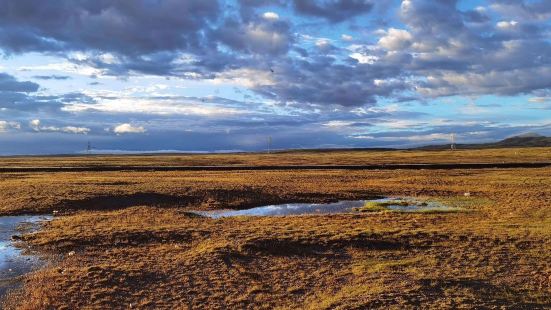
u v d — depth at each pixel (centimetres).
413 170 7706
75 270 2005
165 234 2634
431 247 2341
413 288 1733
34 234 2695
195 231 2700
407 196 4666
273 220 3183
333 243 2398
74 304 1648
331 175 6725
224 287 1816
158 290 1784
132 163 11444
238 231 2686
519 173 6656
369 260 2153
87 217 3244
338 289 1786
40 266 2105
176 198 4256
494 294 1688
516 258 2123
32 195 4106
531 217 3194
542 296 1666
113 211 3644
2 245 2492
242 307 1630
